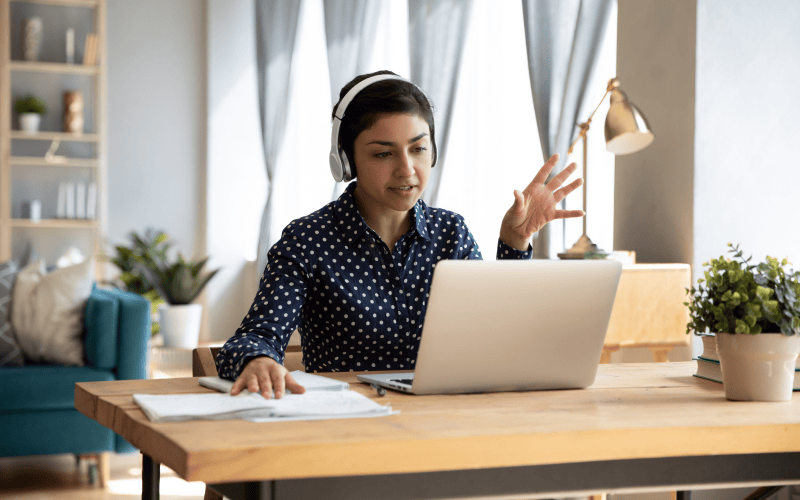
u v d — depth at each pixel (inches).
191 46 255.6
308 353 59.2
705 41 94.4
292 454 30.2
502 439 32.7
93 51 228.7
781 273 43.6
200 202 257.8
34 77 236.7
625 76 107.9
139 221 252.4
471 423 35.2
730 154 95.7
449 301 41.8
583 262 44.0
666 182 99.5
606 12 122.0
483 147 158.1
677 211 97.3
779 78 97.3
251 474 29.8
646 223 103.7
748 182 96.3
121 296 130.2
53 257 239.8
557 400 42.4
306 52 228.7
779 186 97.6
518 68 151.9
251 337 47.6
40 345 124.0
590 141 126.9
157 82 253.1
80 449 116.6
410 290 57.9
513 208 55.8
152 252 227.6
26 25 226.8
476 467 32.4
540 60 130.0
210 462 29.4
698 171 94.5
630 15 106.7
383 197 53.2
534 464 33.4
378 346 56.9
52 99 238.5
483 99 157.9
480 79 158.2
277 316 51.6
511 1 152.2
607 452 34.2
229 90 253.0
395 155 52.6
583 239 98.7
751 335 42.2
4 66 220.4
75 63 240.1
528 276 42.9
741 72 95.9
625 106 92.4
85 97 241.6
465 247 60.7
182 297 216.8
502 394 44.4
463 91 161.3
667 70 99.3
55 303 125.3
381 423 35.0
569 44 127.4
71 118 229.9
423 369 43.0
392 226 57.9
